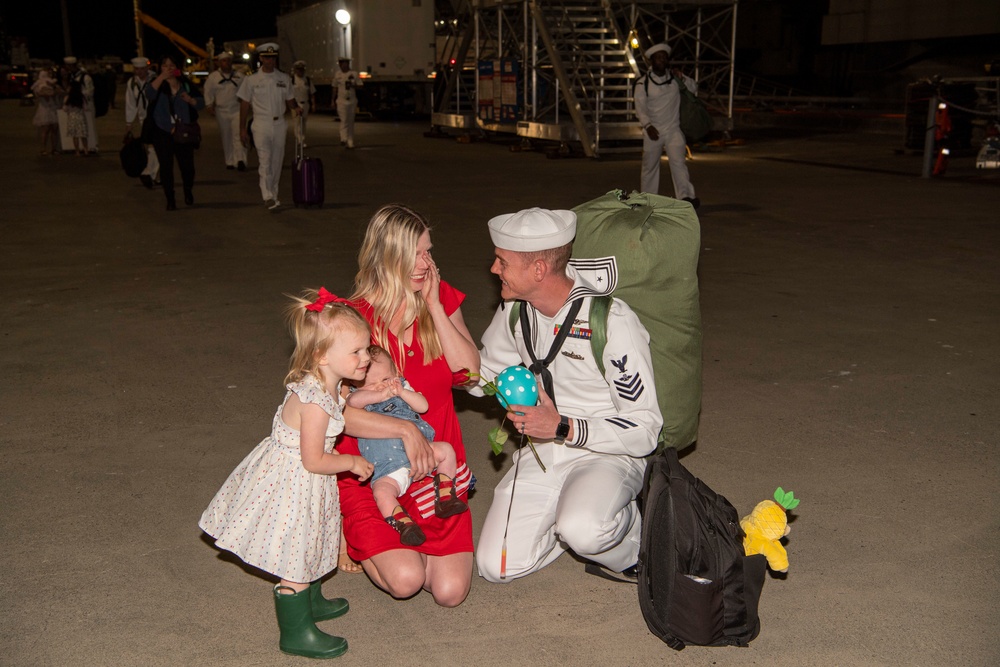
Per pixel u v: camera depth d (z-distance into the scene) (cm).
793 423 513
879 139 2419
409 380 344
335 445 337
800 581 356
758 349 645
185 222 1179
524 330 348
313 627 315
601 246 362
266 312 738
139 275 873
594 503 327
